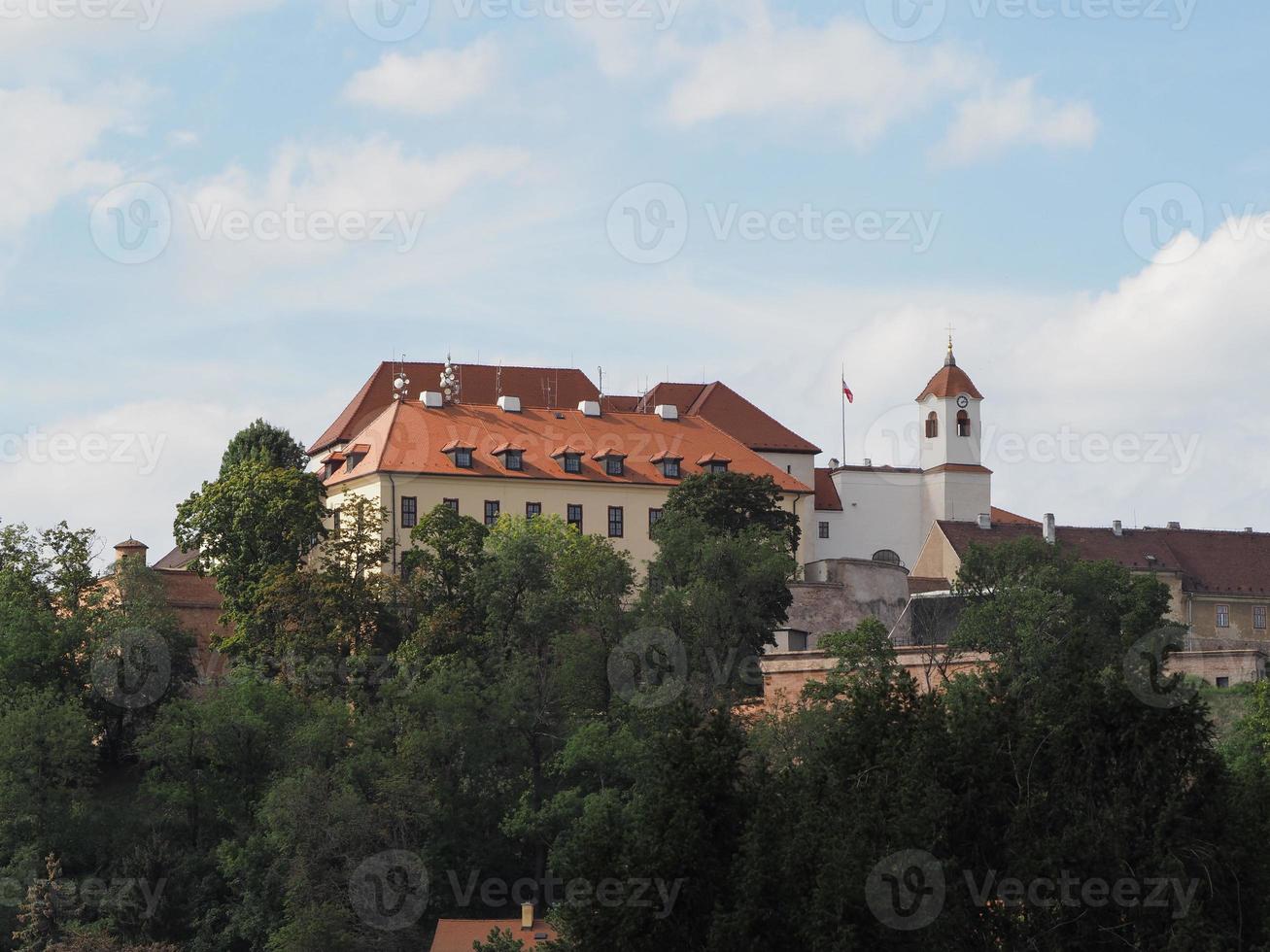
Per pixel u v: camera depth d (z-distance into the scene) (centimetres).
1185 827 5125
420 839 9631
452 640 11238
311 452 15162
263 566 12250
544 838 9506
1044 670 9362
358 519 12225
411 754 9894
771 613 11662
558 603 11469
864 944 4916
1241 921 4981
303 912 8838
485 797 9825
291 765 10081
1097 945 4978
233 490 12494
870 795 5338
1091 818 5159
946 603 11875
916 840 5072
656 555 13088
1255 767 5525
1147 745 5253
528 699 10444
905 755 5419
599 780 9800
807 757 7788
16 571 12175
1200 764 5266
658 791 5409
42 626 11388
